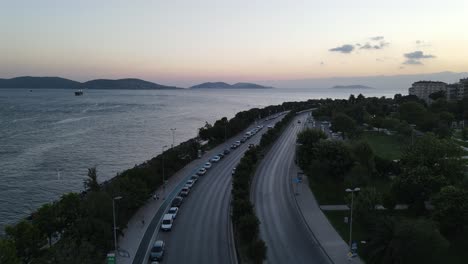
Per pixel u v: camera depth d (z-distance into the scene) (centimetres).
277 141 15162
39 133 18762
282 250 5525
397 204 7100
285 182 9256
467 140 13675
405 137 13512
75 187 10481
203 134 15050
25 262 4953
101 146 15925
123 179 6994
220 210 7281
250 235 5600
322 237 5959
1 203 9219
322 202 7725
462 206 5294
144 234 6112
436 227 4912
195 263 5162
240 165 9194
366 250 5025
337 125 14938
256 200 7856
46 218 5603
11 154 14025
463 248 5259
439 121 14888
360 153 8944
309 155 9406
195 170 10419
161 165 9438
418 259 4456
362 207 6062
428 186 6425
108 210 5759
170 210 6988
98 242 5062
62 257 4200
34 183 10738
